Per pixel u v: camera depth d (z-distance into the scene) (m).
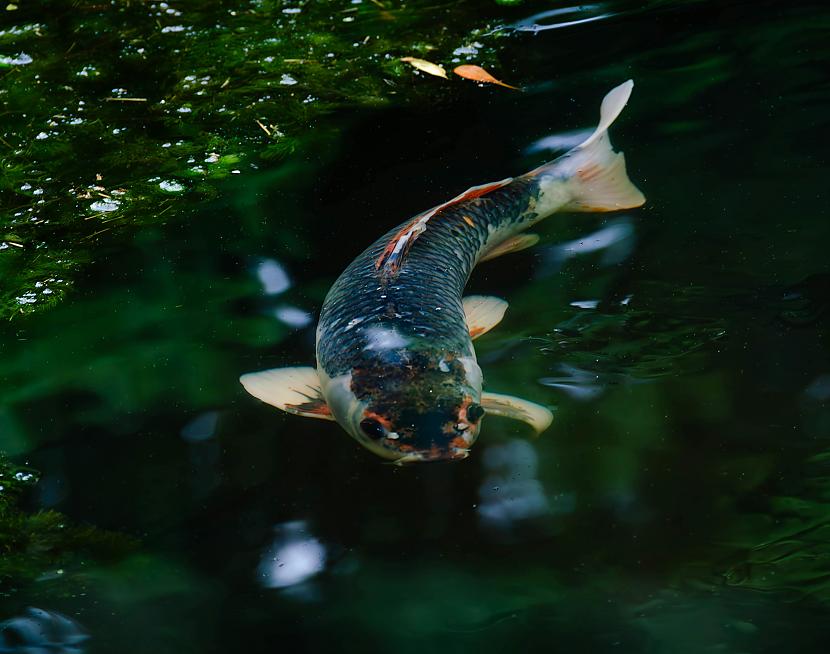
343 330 1.44
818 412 1.43
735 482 1.39
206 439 1.44
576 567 1.35
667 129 1.69
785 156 1.64
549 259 1.57
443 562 1.36
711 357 1.47
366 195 1.65
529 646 1.31
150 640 1.32
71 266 1.59
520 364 1.48
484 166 1.67
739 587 1.33
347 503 1.40
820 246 1.55
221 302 1.55
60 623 1.33
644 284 1.54
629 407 1.45
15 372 1.50
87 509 1.40
